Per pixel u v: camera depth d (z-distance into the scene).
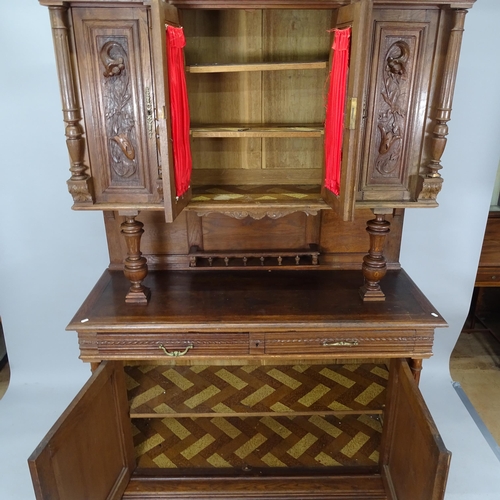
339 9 1.33
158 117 1.18
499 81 1.77
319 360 2.06
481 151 1.87
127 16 1.24
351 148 1.26
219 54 1.62
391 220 1.79
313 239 1.83
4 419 2.02
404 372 1.50
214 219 1.79
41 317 2.08
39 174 1.85
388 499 1.65
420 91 1.34
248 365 2.02
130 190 1.41
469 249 2.02
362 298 1.62
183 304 1.59
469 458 1.85
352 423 2.03
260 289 1.70
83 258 1.98
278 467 1.81
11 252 1.96
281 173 1.74
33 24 1.66
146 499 1.71
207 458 1.85
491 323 2.78
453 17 1.25
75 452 1.33
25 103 1.75
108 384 1.55
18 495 1.70
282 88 1.66
